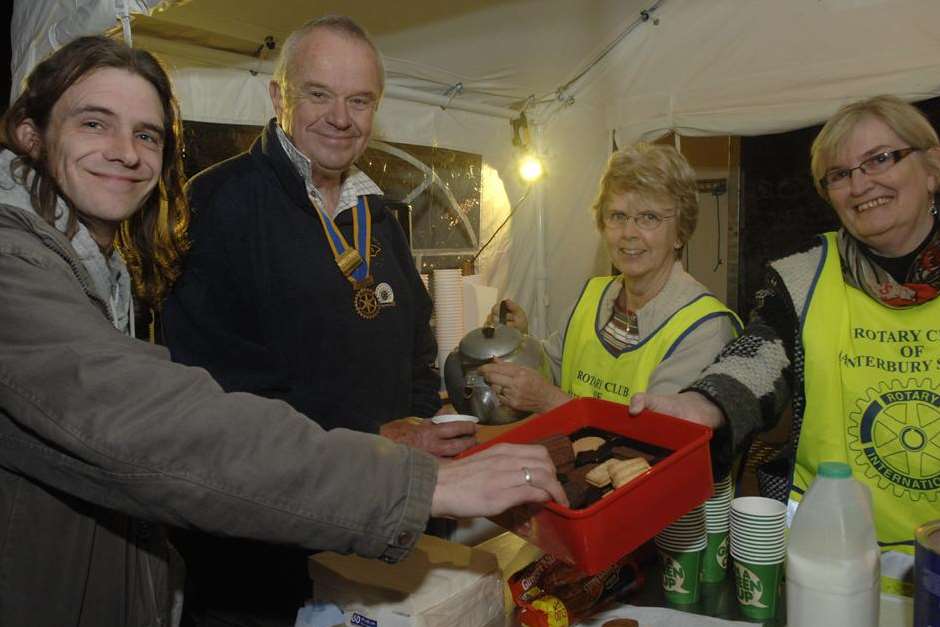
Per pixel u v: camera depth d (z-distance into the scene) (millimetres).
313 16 2141
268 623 1243
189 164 2227
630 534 815
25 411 727
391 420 1662
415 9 2287
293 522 728
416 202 2967
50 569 859
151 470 702
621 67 3137
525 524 847
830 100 2574
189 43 2184
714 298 1553
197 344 1502
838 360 1278
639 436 1051
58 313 752
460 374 1978
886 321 1239
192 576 1446
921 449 1217
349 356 1584
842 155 1223
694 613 992
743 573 971
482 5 2369
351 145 1565
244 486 713
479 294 2945
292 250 1543
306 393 1532
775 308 1343
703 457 899
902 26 2396
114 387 715
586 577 986
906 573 1027
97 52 917
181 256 1358
